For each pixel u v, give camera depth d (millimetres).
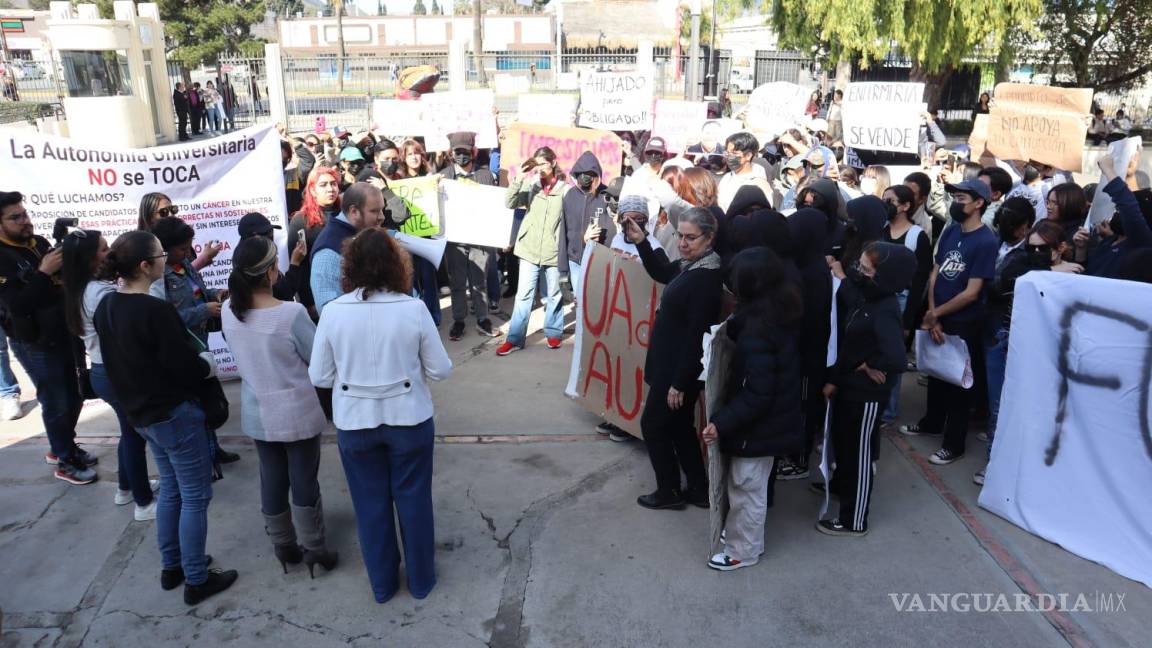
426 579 3840
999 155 7703
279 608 3771
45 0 50312
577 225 6898
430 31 50844
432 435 3713
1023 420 4309
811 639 3533
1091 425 4023
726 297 4430
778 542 4289
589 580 3967
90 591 3902
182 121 22969
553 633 3590
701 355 4125
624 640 3541
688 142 10016
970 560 4098
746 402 3648
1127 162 5566
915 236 5234
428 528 3787
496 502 4734
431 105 9320
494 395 6371
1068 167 7051
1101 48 18766
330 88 17422
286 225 6523
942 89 19047
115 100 19156
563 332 8055
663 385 4336
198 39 34688
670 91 19047
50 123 17844
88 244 4031
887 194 5434
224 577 3908
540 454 5348
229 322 3645
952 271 5016
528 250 7160
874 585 3904
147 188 6078
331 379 3559
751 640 3533
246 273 3547
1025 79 20172
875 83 8555
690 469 4629
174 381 3588
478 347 7539
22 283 4555
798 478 5031
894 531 4379
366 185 4453
